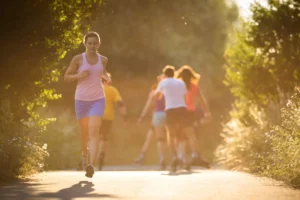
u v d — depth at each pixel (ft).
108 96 99.71
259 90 91.91
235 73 94.94
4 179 57.93
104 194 46.47
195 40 196.95
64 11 65.10
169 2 192.75
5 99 63.93
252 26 87.51
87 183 55.83
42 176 64.34
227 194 47.06
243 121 90.63
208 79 197.67
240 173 73.31
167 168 107.04
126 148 189.16
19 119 68.08
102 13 69.05
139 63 189.67
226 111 191.93
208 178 63.46
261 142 77.10
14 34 59.82
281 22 84.33
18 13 58.95
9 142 62.44
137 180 59.77
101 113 61.82
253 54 92.43
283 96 78.64
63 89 115.34
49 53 64.13
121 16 185.47
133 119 192.65
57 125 104.88
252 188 51.85
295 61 84.43
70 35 66.44
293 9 83.97
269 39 86.17
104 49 184.34
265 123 78.64
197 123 125.18
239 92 94.07
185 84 97.76
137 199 43.52
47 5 61.72
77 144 105.70
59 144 100.83
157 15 190.90
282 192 48.60
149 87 191.01
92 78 62.39
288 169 56.39
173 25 193.36
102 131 99.30
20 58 60.90
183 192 48.39
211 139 196.85
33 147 68.18
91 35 62.59
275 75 89.25
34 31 60.75
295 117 60.85
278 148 59.88
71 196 44.88
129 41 187.11
